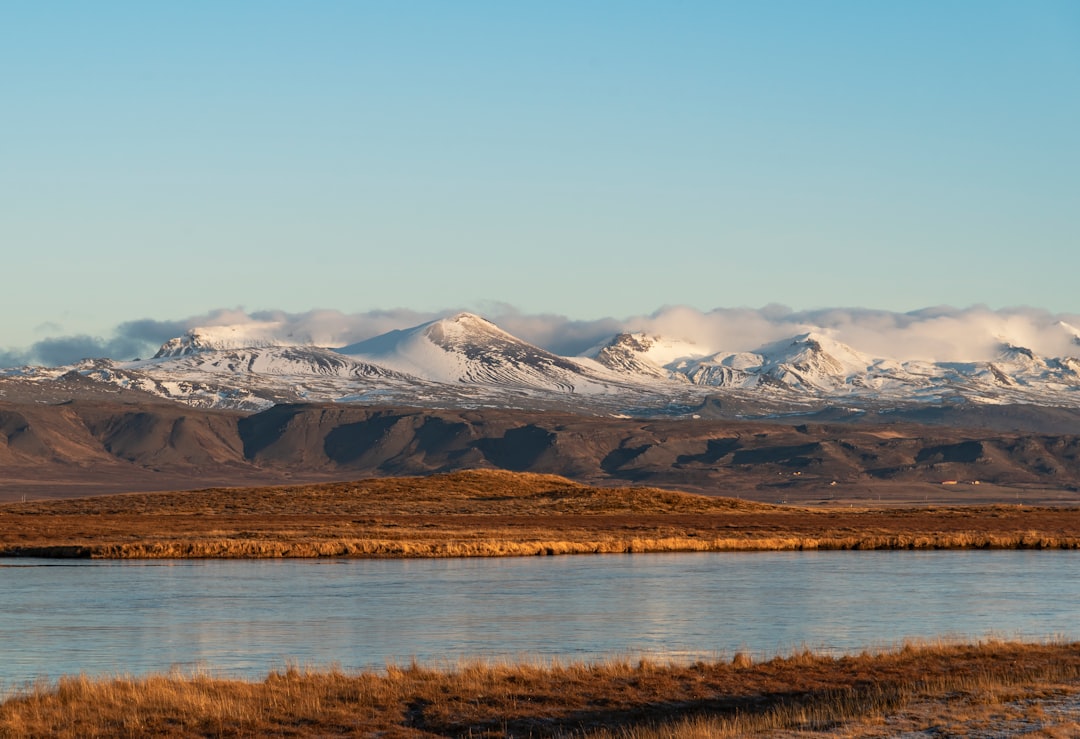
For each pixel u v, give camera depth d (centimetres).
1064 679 4372
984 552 13012
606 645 5941
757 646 5894
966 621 6900
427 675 4634
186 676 4859
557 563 11306
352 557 12119
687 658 5456
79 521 17762
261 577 9712
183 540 13312
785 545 13712
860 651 5672
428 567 10775
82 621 6881
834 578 9612
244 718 3884
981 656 5066
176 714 3931
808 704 4075
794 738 3381
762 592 8500
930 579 9531
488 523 17862
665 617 7062
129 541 13325
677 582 9281
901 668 4784
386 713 4012
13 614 7212
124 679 4541
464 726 3859
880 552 13025
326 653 5697
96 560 11600
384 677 4656
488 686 4431
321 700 4194
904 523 18950
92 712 3947
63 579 9500
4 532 14925
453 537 14375
